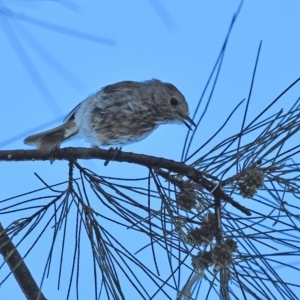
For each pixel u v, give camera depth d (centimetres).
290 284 614
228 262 625
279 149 675
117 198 695
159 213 677
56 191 703
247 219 660
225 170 689
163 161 710
